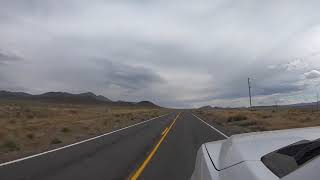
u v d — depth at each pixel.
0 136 24.98
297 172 2.33
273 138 3.56
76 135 29.70
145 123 48.12
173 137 25.33
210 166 3.49
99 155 16.77
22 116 60.12
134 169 12.80
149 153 17.11
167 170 12.42
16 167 13.42
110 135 28.64
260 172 2.68
